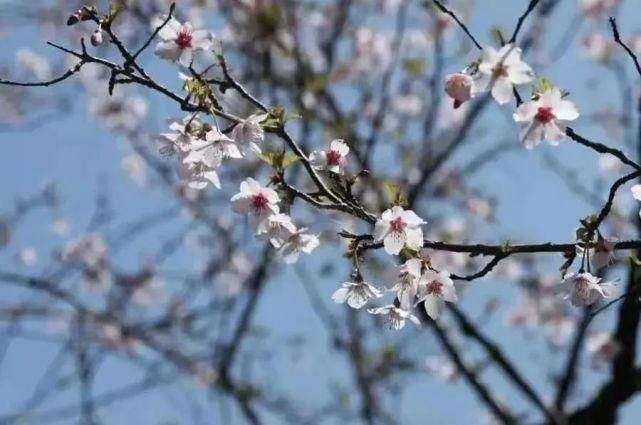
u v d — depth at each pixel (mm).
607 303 4344
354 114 9789
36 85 3885
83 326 9875
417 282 3904
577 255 3873
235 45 9820
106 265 11141
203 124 3941
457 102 3631
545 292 11258
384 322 4066
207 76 4406
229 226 11359
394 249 3820
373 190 8133
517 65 3607
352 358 10312
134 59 3832
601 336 9297
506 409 8938
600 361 9289
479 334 8688
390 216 3816
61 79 3863
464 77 3621
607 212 3822
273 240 3996
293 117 3912
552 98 3654
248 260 11359
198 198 11250
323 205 3904
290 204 3986
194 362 10242
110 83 3830
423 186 9828
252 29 9898
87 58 3852
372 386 10484
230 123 4000
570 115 3656
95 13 3859
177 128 3918
